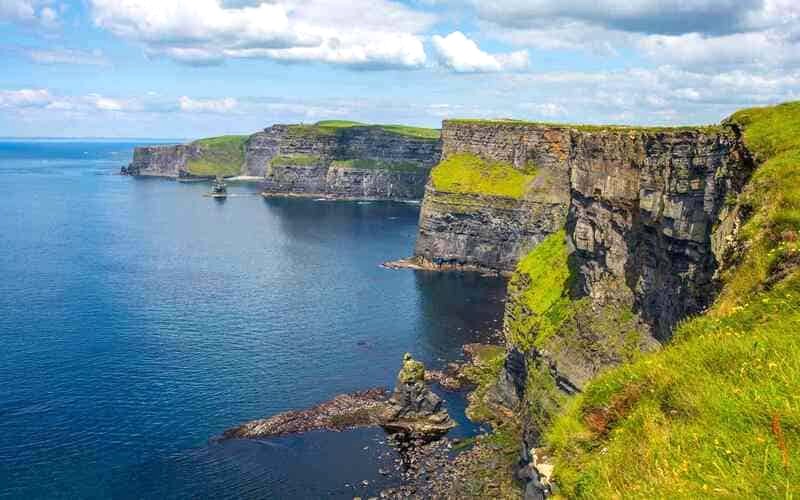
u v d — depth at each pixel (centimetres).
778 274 2408
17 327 11225
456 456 7181
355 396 8688
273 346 10719
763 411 1448
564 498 1728
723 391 1616
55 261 17325
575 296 7669
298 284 15612
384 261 19138
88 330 11175
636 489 1442
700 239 5019
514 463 6894
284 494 6297
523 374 8106
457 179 19338
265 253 19838
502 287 16112
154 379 9038
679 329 2412
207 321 12031
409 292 15162
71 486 6262
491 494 6281
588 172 7188
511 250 18212
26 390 8481
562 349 6744
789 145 3712
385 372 9694
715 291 3172
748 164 4147
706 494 1277
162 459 6869
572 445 1944
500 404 8506
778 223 2791
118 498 6097
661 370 1883
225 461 6900
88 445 7088
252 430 7606
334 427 7812
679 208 5300
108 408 8038
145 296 13800
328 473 6731
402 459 7088
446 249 18750
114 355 9938
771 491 1202
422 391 8088
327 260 18962
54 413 7831
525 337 7912
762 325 2025
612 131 6944
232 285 15225
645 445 1586
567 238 8869
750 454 1338
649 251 6166
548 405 6481
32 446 7000
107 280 15238
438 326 12256
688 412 1633
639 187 6319
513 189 18625
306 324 12094
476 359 10338
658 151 5916
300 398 8625
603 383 2067
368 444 7431
